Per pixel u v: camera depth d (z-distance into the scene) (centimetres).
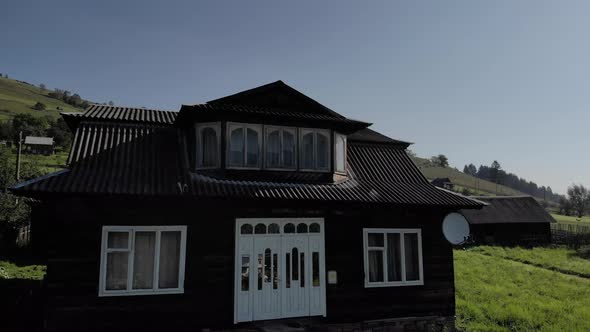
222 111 1218
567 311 1572
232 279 1142
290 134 1326
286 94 1384
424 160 16950
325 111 1400
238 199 1114
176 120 1355
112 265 1054
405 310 1310
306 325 1169
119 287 1048
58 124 8756
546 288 1998
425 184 1511
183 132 1409
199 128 1266
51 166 5341
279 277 1195
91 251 1030
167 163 1227
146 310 1053
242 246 1172
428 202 1294
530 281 2175
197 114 1238
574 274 2538
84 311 1005
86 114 1379
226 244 1156
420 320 1312
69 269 1008
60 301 991
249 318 1142
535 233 4459
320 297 1224
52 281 992
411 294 1327
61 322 985
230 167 1228
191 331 1084
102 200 1058
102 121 1356
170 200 1088
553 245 4256
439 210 1398
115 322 1024
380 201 1235
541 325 1377
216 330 1105
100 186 1007
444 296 1367
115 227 1057
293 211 1240
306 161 1335
